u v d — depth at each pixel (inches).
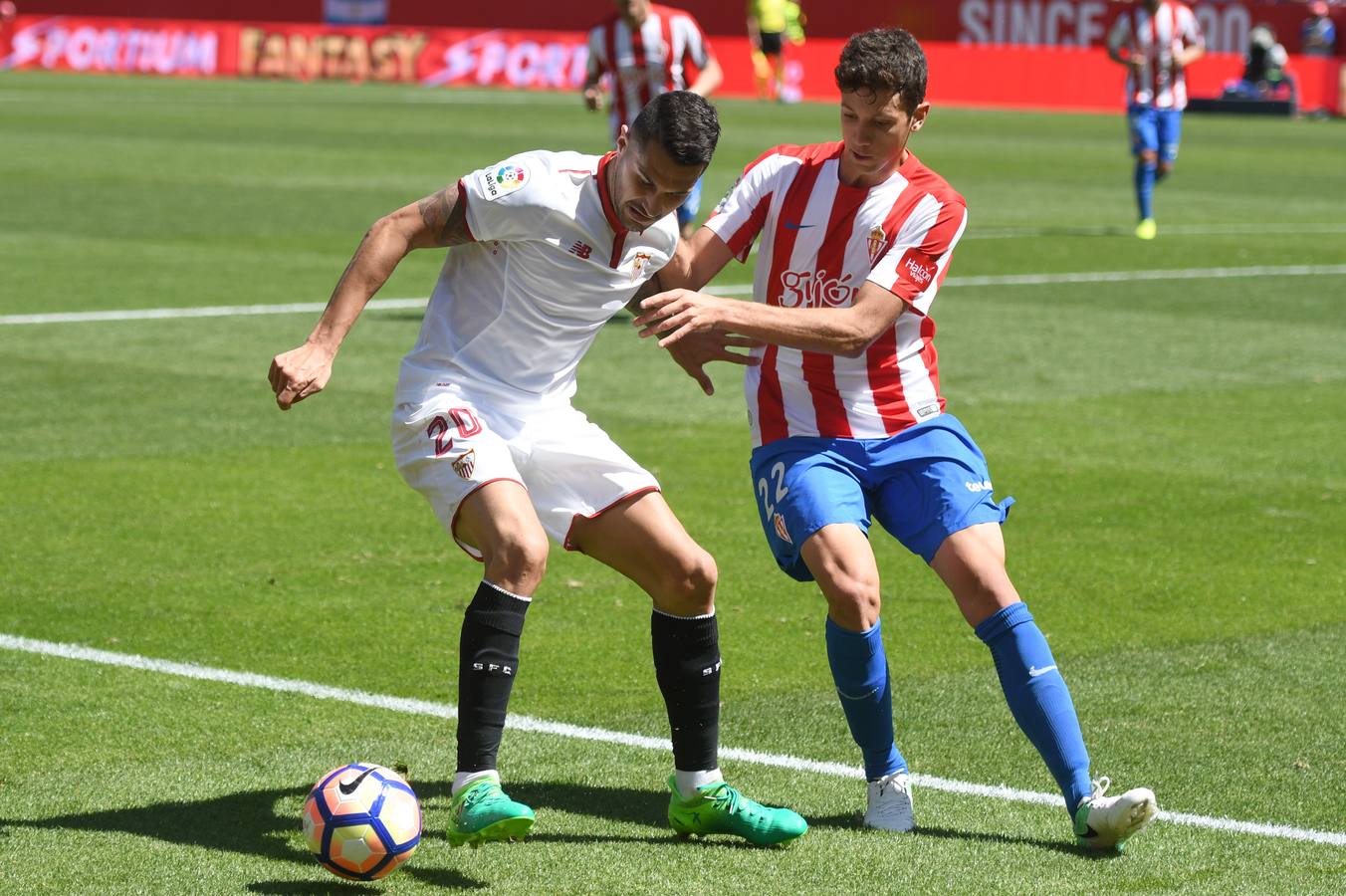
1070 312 1704.0
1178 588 836.6
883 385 586.2
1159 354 1477.6
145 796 562.6
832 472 578.9
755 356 600.4
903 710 667.4
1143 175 2330.2
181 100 4677.7
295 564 845.8
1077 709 669.9
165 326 1483.8
